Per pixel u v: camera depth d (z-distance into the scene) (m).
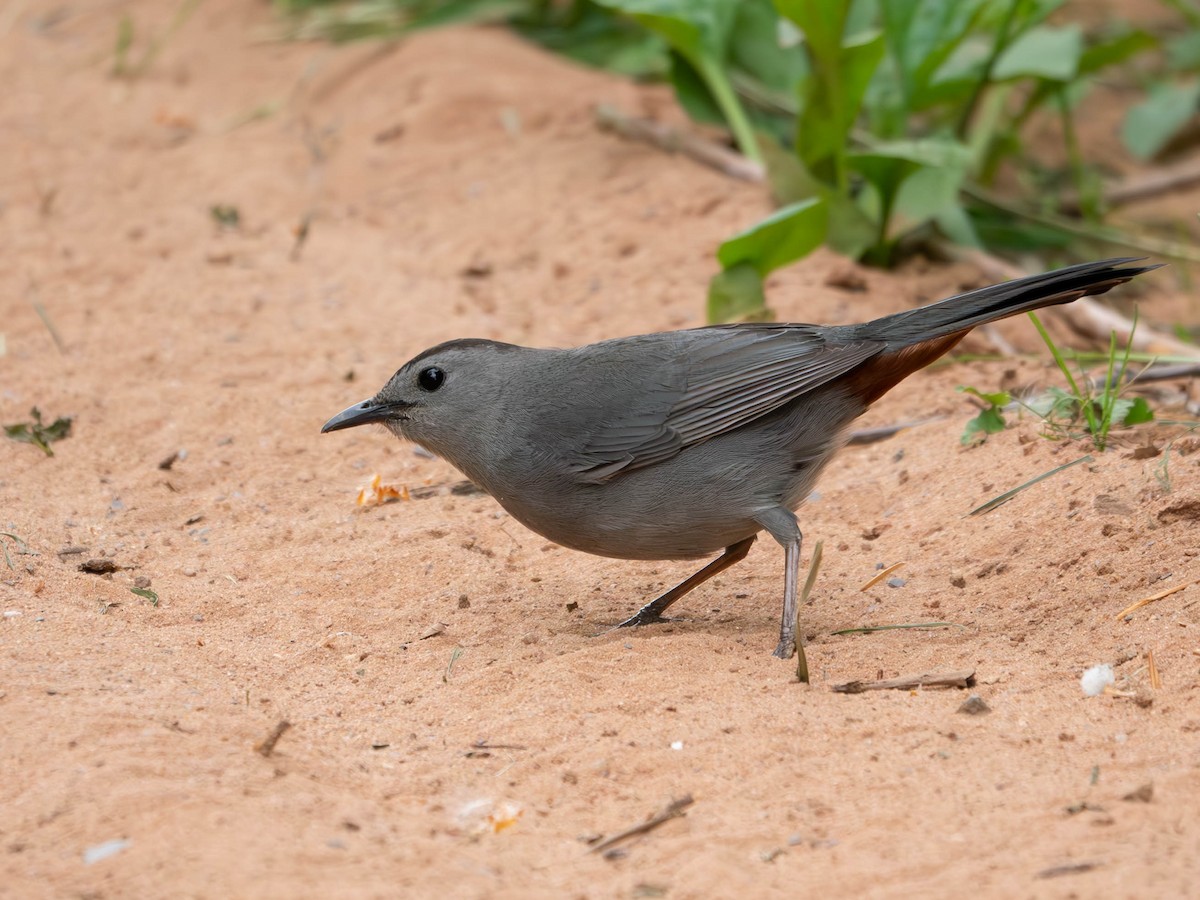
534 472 9.85
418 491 12.48
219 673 9.12
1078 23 24.70
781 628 9.34
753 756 7.86
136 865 6.52
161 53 22.95
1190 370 12.75
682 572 11.24
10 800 7.13
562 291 15.95
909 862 6.73
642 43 21.55
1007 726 8.02
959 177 15.81
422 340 14.82
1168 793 7.11
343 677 9.27
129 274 16.38
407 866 6.65
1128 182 20.81
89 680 8.64
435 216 17.83
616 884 6.68
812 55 15.29
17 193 18.36
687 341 10.00
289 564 11.00
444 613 10.32
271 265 16.64
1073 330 15.11
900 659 9.09
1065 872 6.50
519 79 20.89
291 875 6.49
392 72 21.25
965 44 18.81
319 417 13.52
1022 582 9.99
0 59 22.80
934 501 11.52
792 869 6.77
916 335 9.58
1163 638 8.75
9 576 10.29
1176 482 10.37
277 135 20.12
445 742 8.27
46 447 12.65
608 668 9.06
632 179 18.31
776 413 9.71
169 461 12.70
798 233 13.69
